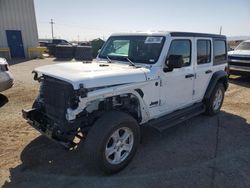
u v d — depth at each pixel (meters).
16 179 3.32
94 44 21.06
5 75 6.56
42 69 3.79
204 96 5.57
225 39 6.06
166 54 4.15
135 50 4.42
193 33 4.83
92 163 3.28
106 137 3.23
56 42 33.25
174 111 4.80
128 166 3.70
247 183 3.33
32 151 4.05
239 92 8.59
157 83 4.06
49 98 3.55
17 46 20.20
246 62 10.38
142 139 4.61
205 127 5.30
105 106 3.52
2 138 4.49
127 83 3.56
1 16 18.98
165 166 3.71
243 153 4.17
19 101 6.80
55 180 3.32
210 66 5.52
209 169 3.65
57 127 3.35
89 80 3.14
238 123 5.58
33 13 20.47
